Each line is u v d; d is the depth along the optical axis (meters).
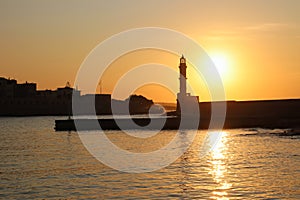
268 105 130.38
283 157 55.22
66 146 79.06
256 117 120.88
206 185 38.41
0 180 42.47
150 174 44.69
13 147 80.25
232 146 71.12
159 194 35.38
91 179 42.22
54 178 43.19
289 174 42.62
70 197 34.84
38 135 112.38
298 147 66.44
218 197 34.00
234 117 121.75
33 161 57.59
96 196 35.00
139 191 36.56
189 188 37.38
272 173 43.47
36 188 38.38
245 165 49.53
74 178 42.94
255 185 37.81
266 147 67.69
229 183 39.00
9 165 53.97
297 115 123.94
